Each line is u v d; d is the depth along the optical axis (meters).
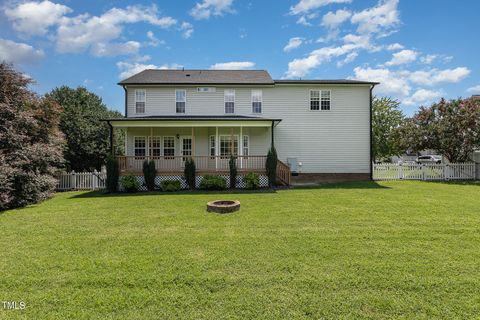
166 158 14.35
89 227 6.49
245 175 14.08
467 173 17.14
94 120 19.38
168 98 16.80
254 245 5.07
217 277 3.74
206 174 14.32
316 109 17.17
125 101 16.64
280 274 3.83
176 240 5.42
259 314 2.89
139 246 5.07
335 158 17.14
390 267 4.03
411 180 16.75
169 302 3.13
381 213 7.58
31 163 10.50
